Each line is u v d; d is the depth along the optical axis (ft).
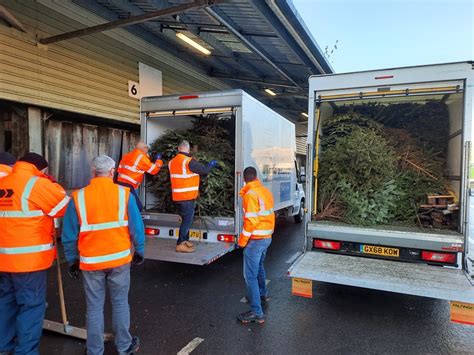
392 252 14.43
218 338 11.60
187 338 11.57
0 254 9.34
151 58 29.89
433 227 15.11
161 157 19.57
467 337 11.93
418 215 15.61
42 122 21.71
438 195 15.70
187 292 15.75
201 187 18.48
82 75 23.40
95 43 24.36
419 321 13.17
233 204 18.72
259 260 12.94
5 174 10.42
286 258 21.43
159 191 20.07
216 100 17.81
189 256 15.75
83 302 14.48
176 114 18.71
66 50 22.21
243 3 19.39
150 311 13.67
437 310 14.23
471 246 24.93
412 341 11.60
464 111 13.51
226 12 20.93
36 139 21.24
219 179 18.74
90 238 9.49
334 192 16.57
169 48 31.94
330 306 14.48
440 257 13.71
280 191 25.23
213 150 19.86
